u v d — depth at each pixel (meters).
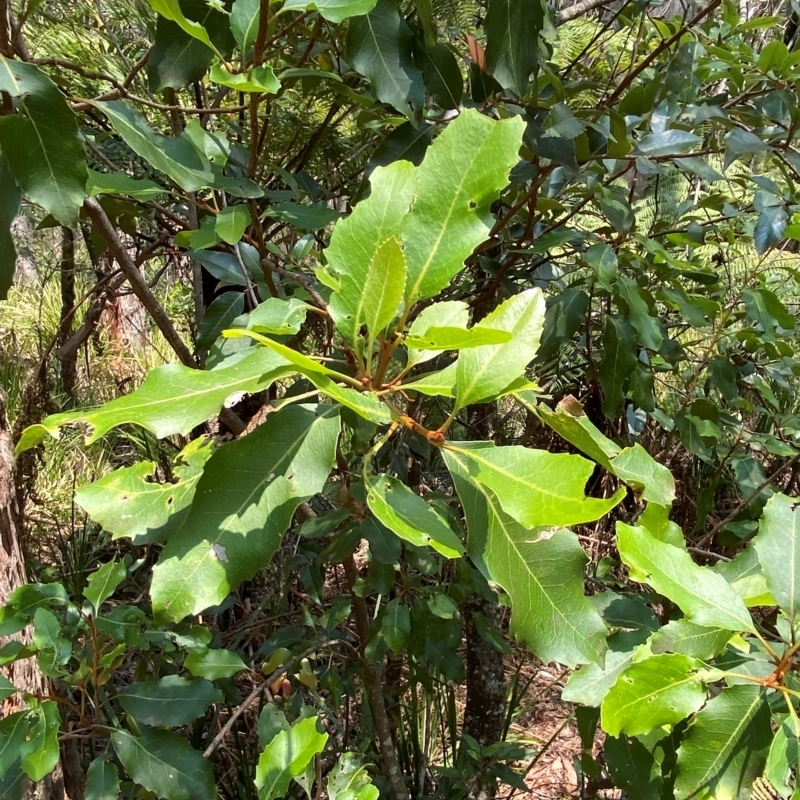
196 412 0.58
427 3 1.18
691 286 2.30
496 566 0.67
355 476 1.43
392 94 1.08
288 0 0.80
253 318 0.75
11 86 0.70
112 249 1.07
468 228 0.65
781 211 1.59
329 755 1.97
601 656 0.65
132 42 1.82
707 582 0.79
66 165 0.74
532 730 2.69
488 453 0.59
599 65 2.13
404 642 1.44
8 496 1.39
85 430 3.40
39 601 1.13
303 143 1.97
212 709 2.10
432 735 2.41
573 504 0.51
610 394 1.62
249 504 0.66
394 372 1.50
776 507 0.85
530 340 0.61
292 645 1.89
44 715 1.02
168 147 0.90
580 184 1.78
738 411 2.46
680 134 1.44
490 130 0.64
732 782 0.77
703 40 1.82
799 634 0.84
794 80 1.64
